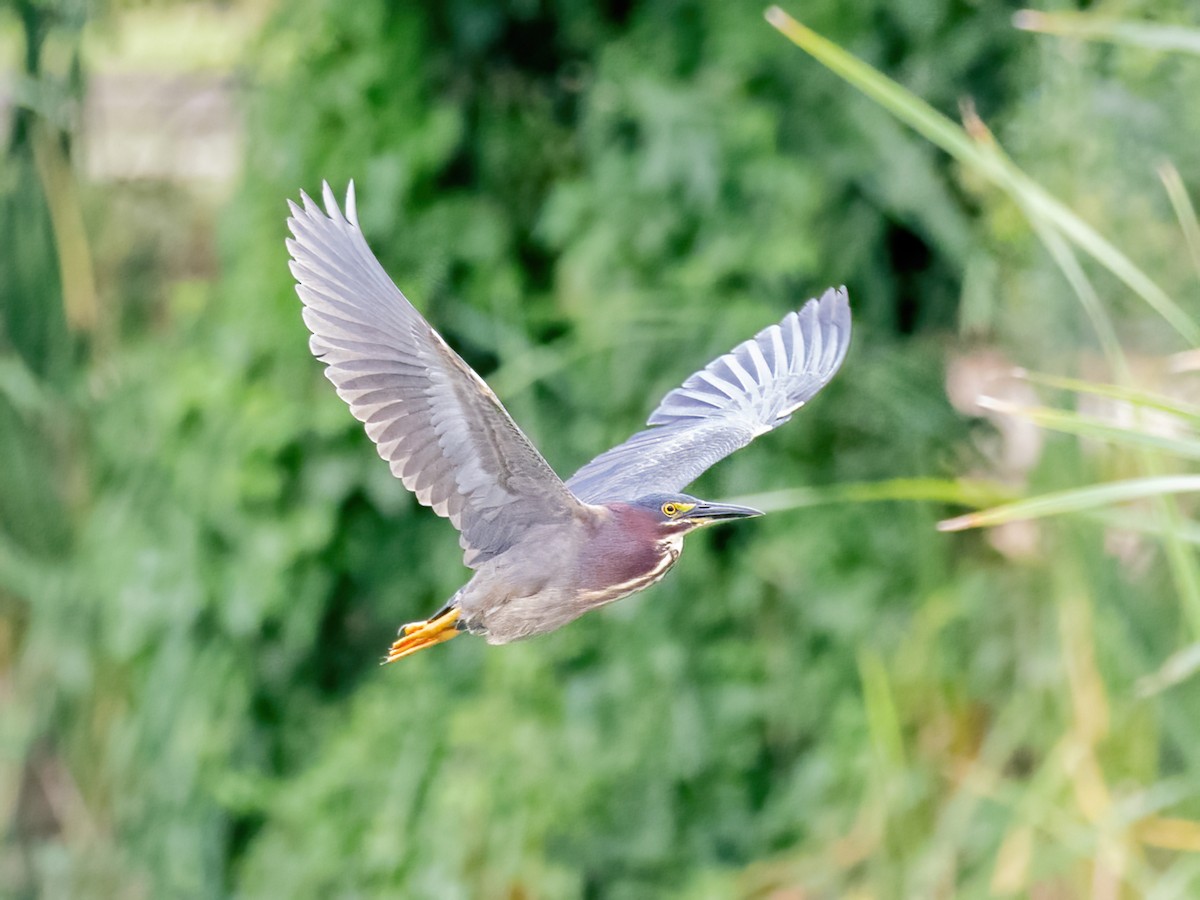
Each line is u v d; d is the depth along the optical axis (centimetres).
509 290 1202
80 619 1246
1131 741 950
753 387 696
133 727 1233
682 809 1205
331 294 560
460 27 1197
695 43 1198
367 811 1197
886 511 1209
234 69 1245
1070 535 970
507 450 572
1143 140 1016
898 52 1195
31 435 1244
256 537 1198
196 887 1220
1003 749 1064
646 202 1179
